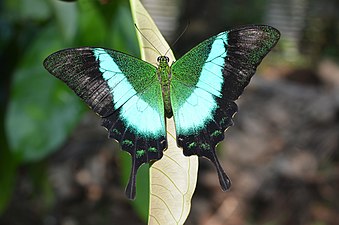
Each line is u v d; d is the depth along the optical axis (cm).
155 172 36
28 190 81
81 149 92
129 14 46
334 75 120
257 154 92
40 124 48
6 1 51
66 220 80
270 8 123
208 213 82
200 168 88
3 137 52
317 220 79
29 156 48
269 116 104
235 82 38
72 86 37
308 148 92
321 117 100
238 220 81
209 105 38
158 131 37
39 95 48
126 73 38
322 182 84
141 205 44
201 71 38
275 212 81
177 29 84
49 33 48
